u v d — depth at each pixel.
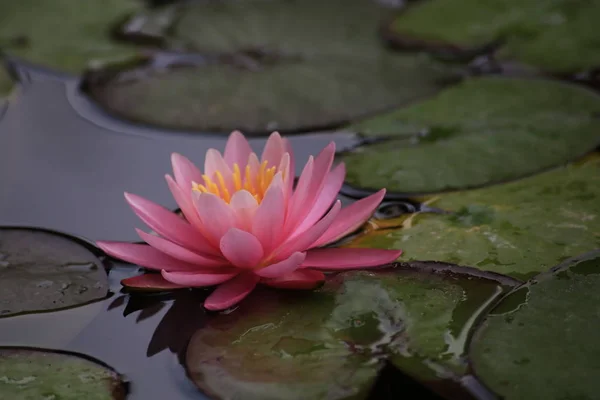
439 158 1.27
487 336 1.13
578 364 1.12
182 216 1.23
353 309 1.16
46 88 1.38
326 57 1.42
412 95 1.36
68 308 1.17
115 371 1.14
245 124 1.33
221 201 1.16
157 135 1.32
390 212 1.22
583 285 1.15
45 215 1.24
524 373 1.12
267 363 1.13
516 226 1.20
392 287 1.17
